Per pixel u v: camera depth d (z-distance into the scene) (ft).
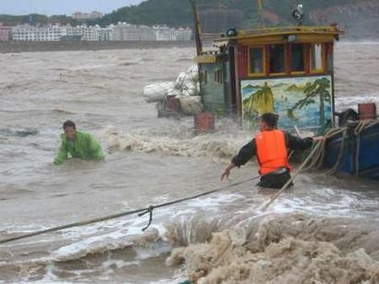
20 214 36.40
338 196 36.76
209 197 36.96
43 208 37.70
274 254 26.66
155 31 509.35
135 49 449.48
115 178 45.52
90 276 27.86
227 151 51.31
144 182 43.52
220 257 27.63
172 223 31.50
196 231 30.78
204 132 58.23
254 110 55.42
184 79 70.33
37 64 244.42
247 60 55.11
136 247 30.27
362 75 145.18
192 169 47.26
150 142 57.36
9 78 164.66
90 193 41.22
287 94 55.62
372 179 41.06
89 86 135.64
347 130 41.83
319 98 56.34
